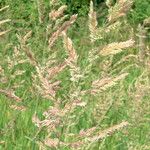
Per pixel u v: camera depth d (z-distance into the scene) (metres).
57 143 2.73
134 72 8.28
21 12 10.98
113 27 2.74
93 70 5.67
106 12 11.52
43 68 3.40
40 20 5.26
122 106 5.74
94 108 4.77
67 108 2.64
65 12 13.05
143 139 5.56
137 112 5.18
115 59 8.34
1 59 6.65
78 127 5.28
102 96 4.82
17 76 6.62
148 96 5.23
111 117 5.82
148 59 6.55
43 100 5.80
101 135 2.76
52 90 2.73
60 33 3.84
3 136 4.80
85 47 9.33
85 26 10.41
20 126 5.27
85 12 13.05
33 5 10.56
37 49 7.21
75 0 13.02
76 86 2.64
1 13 9.94
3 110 5.58
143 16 12.06
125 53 8.70
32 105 5.55
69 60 2.62
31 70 7.04
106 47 2.65
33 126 5.23
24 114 5.40
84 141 2.74
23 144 4.77
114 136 5.28
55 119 2.67
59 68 2.97
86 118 5.29
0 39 8.06
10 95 3.56
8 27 8.80
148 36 11.03
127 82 7.96
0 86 5.20
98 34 2.73
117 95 5.51
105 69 4.50
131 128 5.22
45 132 4.54
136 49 9.59
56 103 2.70
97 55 2.67
